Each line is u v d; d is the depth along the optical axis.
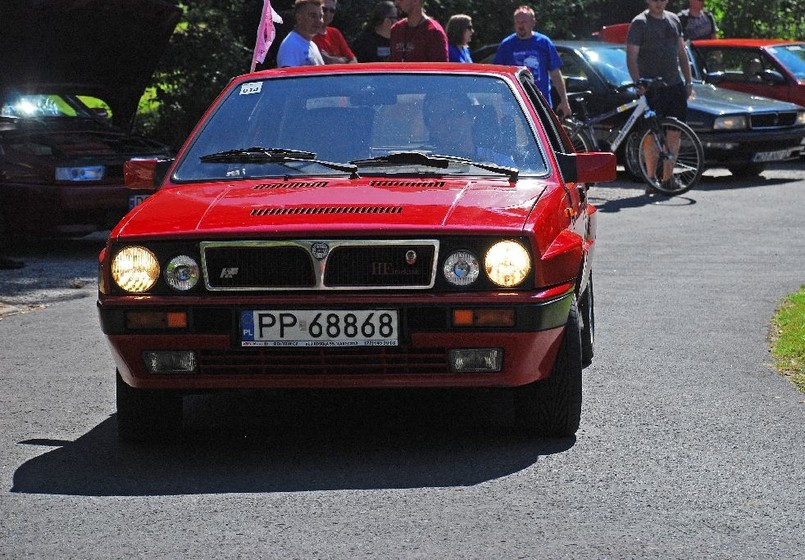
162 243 8.35
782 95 31.58
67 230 19.45
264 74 10.43
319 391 8.52
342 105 9.96
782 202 24.39
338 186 9.05
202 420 9.69
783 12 42.72
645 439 8.88
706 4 42.16
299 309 8.17
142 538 6.92
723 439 8.87
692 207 23.72
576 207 9.89
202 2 27.45
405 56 20.14
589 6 36.16
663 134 25.23
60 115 21.34
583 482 7.87
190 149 9.85
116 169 19.67
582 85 28.20
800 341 12.07
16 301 15.68
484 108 9.90
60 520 7.24
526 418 8.86
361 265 8.21
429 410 9.90
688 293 15.20
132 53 21.88
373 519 7.18
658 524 7.07
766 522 7.11
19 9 19.91
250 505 7.46
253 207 8.62
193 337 8.24
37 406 10.16
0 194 19.64
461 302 8.12
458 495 7.61
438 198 8.70
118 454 8.70
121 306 8.32
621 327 13.21
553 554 6.59
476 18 33.25
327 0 21.00
